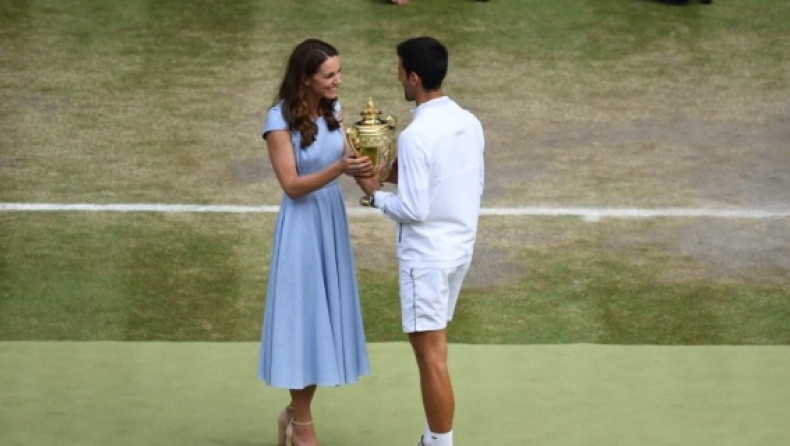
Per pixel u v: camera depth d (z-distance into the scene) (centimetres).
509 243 3594
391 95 4719
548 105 4688
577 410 2606
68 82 4834
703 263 3472
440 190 2212
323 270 2322
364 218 3756
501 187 3988
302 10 5575
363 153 2256
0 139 4319
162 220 3722
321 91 2278
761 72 5009
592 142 4359
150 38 5269
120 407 2623
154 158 4181
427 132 2181
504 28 5422
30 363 2834
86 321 3109
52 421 2547
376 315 3148
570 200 3897
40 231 3634
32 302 3209
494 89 4822
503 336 3045
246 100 4681
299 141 2295
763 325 3108
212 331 3064
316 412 2606
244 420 2577
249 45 5206
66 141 4309
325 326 2311
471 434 2495
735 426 2531
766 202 3884
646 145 4334
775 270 3428
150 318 3131
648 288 3319
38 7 5575
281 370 2306
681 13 5616
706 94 4803
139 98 4694
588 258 3503
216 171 4088
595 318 3147
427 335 2267
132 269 3409
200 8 5606
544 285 3338
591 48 5234
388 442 2477
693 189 3981
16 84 4806
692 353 2906
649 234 3659
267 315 2344
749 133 4447
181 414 2597
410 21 5469
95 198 3875
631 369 2817
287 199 2314
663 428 2522
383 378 2767
